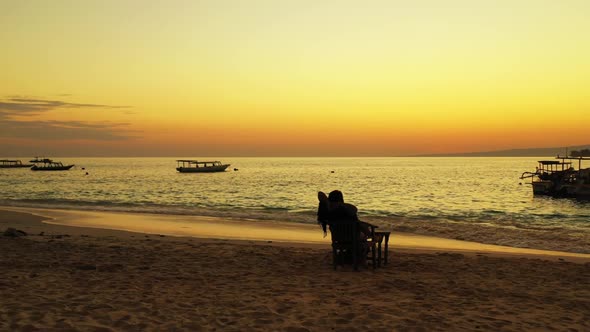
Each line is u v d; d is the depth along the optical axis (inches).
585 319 266.2
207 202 1611.7
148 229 789.9
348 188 2536.9
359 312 271.3
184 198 1819.6
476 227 845.2
